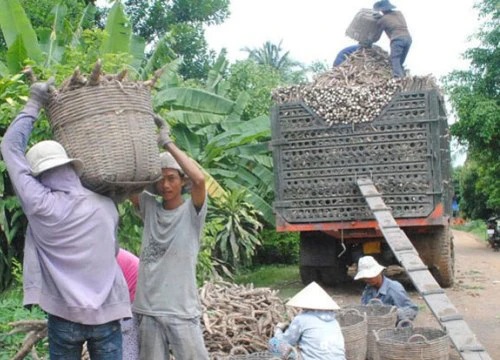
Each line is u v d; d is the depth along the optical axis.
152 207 3.89
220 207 11.12
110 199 3.42
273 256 15.05
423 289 6.11
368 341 5.82
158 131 3.88
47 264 3.23
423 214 8.88
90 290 3.24
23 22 9.33
